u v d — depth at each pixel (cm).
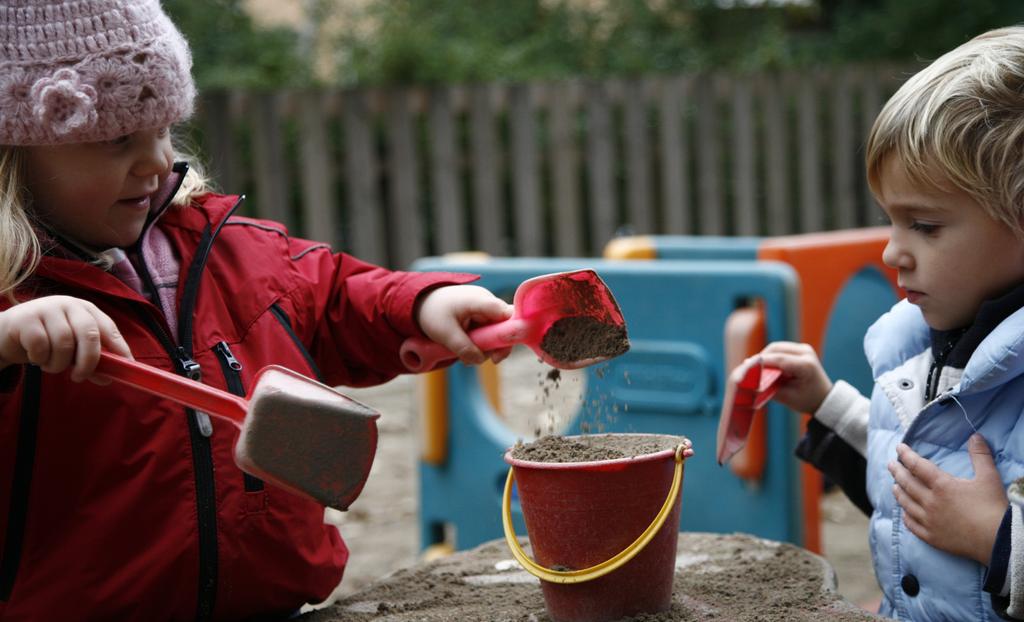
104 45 200
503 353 223
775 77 1025
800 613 205
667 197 1010
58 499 205
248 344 226
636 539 198
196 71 1005
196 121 863
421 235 945
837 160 1053
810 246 473
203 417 211
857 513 530
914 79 213
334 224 932
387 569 464
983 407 213
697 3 1288
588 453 207
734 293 387
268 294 232
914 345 237
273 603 221
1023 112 200
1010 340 200
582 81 973
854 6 1395
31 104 198
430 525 455
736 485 387
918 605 219
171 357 214
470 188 994
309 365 232
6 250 197
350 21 1141
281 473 172
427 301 228
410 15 1134
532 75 1096
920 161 203
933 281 210
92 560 205
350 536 512
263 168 888
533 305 215
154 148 210
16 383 191
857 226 1078
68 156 204
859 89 1063
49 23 199
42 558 206
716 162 1016
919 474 211
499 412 491
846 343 514
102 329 182
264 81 1027
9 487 204
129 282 219
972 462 210
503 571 248
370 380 251
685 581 230
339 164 971
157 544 207
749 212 1030
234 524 212
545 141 1042
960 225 205
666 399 400
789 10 1398
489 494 439
